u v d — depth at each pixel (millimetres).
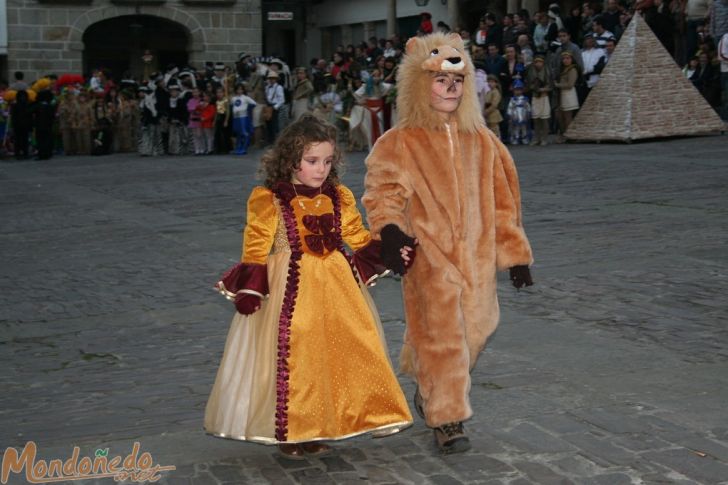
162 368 6758
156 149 26344
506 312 7746
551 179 15344
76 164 24594
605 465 4660
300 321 4695
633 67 20922
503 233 4949
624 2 25344
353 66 25297
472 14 34000
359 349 4770
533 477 4559
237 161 23109
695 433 5027
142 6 36969
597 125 21406
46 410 5953
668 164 16250
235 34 38156
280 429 4617
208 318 8117
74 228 13484
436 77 4801
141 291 9266
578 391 5777
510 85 22000
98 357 7137
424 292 4820
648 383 5871
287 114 26766
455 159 4852
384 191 4797
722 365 6172
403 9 36719
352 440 5184
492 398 5715
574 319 7438
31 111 26719
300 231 4816
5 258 11422
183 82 26484
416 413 5574
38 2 35750
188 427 5480
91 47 39750
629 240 10242
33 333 7938
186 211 14570
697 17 22859
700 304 7660
